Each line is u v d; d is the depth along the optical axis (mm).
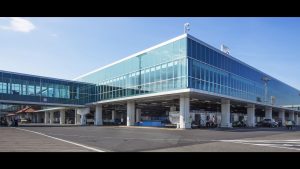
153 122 49875
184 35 38938
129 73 49031
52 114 86812
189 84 38000
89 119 66562
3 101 52719
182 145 17375
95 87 60156
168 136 25031
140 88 45875
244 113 76688
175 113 43344
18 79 54812
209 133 29984
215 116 51906
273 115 84125
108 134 27406
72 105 61344
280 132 33875
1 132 29156
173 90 39438
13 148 14891
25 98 55406
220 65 45531
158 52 42844
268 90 65188
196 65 39781
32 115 104250
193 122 45750
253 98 56625
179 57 39281
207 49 42531
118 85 52031
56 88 59625
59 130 34938
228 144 18172
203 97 44688
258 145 17656
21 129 37000
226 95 45469
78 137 23391
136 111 64812
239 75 51562
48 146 16109
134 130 35375
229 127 46719
